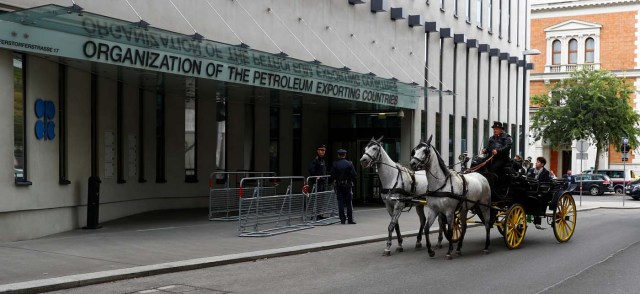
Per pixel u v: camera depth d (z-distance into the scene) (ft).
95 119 55.83
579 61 202.18
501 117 121.80
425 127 92.17
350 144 91.91
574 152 194.18
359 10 78.89
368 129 90.68
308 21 70.08
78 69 50.16
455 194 41.04
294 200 56.75
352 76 68.85
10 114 42.34
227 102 76.33
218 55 52.49
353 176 60.95
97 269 34.35
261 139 81.61
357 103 77.25
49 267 34.45
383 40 83.56
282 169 85.20
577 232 59.47
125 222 57.11
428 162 40.91
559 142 164.45
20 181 43.80
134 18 51.13
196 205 72.49
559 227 51.34
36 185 45.24
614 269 37.73
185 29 55.47
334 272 36.60
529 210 49.37
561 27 204.13
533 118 171.73
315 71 63.41
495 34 120.06
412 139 87.86
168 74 50.80
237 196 62.08
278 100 73.56
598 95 156.97
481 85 111.75
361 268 38.01
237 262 39.63
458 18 104.32
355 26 78.13
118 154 61.05
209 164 74.02
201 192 73.00
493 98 117.39
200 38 49.62
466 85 105.91
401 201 43.65
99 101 55.93
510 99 126.00
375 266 38.78
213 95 68.33
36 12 40.09
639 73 193.67
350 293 30.71
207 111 73.82
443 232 46.19
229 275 35.45
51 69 47.09
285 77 60.18
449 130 99.81
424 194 42.83
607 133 157.48
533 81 206.18
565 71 201.57
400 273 36.27
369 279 34.37
